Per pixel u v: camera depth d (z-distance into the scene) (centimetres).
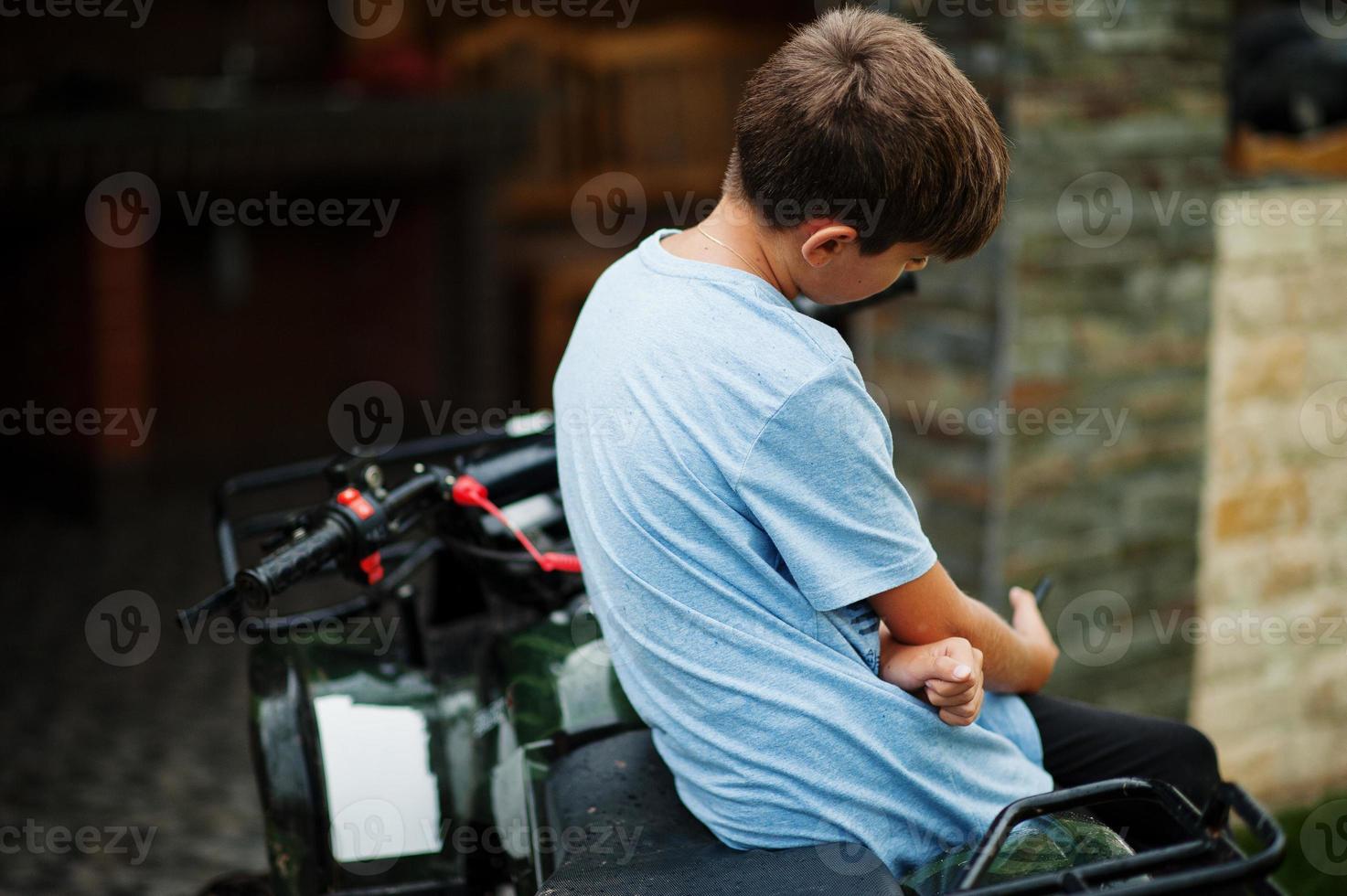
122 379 688
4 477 719
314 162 675
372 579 217
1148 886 155
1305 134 475
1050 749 217
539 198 873
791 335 169
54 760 464
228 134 639
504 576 229
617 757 208
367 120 687
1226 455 427
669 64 874
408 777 221
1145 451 405
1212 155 395
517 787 217
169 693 518
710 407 170
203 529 677
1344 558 459
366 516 210
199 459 782
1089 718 219
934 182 166
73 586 608
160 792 445
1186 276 400
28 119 588
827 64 167
